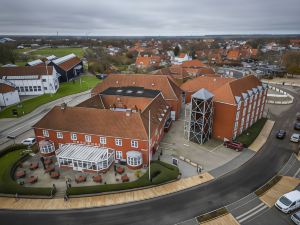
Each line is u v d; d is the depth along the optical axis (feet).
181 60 611.06
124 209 123.54
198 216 118.83
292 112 263.49
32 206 125.29
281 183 143.54
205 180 146.00
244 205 126.41
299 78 441.68
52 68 324.80
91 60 525.75
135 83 246.47
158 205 126.21
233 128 187.93
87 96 312.09
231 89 188.75
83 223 114.73
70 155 154.10
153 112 185.68
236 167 159.94
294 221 113.91
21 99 299.79
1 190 132.36
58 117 172.24
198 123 184.85
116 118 164.04
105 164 152.87
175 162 157.69
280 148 185.06
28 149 179.01
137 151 157.48
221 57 648.79
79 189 132.46
